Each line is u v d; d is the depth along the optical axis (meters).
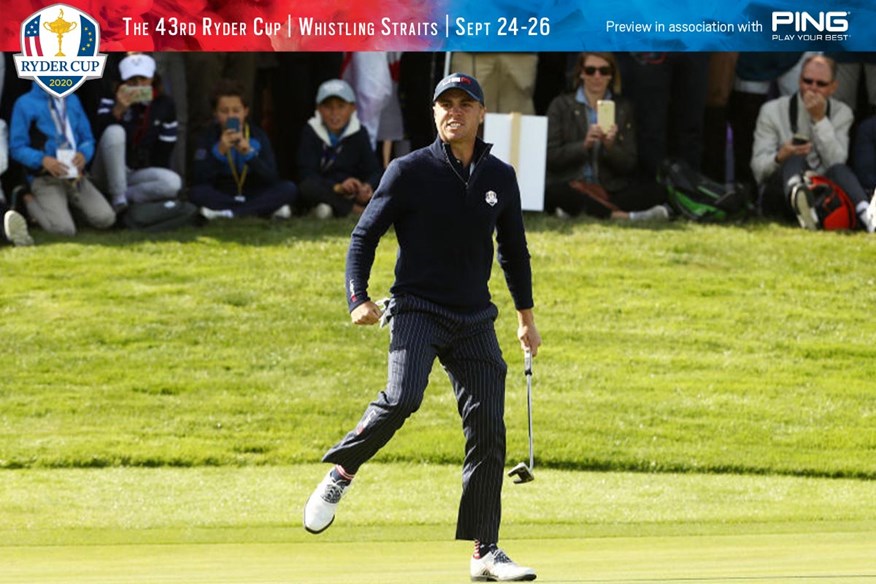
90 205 53.97
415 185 19.61
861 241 56.59
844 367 47.94
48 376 45.62
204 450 40.34
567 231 56.44
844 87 56.28
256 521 31.06
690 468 39.56
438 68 54.72
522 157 54.09
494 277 54.34
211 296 51.22
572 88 55.41
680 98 55.88
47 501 34.03
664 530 28.62
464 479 19.97
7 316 49.25
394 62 54.88
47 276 51.72
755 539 25.91
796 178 56.47
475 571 19.50
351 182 55.25
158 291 51.41
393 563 22.27
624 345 48.97
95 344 47.91
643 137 56.22
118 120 53.38
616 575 19.27
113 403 43.91
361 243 19.80
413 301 19.70
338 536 27.75
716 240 56.38
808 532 27.67
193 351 47.75
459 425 42.69
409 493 35.59
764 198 58.19
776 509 33.50
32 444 40.34
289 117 55.28
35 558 23.59
